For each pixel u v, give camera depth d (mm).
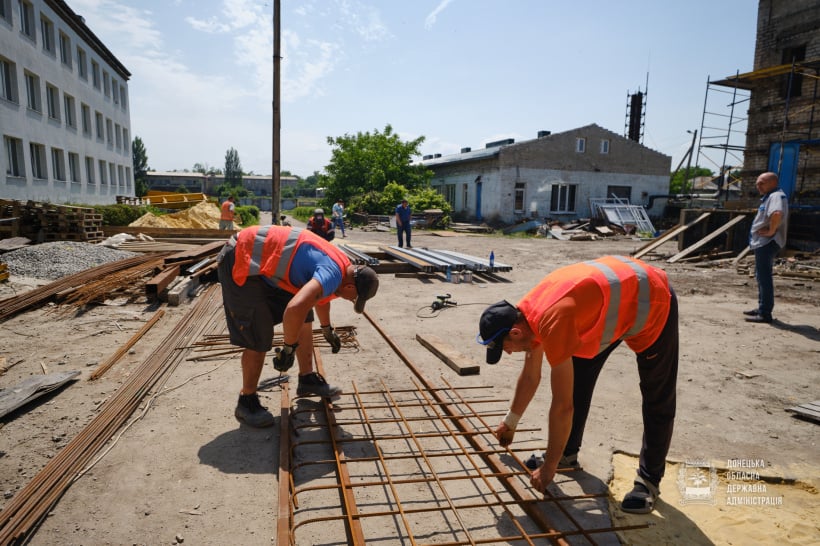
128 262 8297
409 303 7328
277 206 11539
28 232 10320
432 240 19688
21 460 2752
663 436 2438
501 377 4289
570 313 2061
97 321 5672
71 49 22750
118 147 30984
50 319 5734
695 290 8609
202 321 5711
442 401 3705
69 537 2160
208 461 2809
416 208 27250
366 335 5547
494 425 3373
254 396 3314
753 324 6223
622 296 2172
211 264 8125
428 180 33156
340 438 3123
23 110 18281
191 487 2559
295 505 2461
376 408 3598
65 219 10328
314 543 2188
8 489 2480
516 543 2242
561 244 18750
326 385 3693
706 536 2299
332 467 2816
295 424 3307
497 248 16500
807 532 2326
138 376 3971
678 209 27406
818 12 16156
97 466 2725
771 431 3334
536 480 2432
